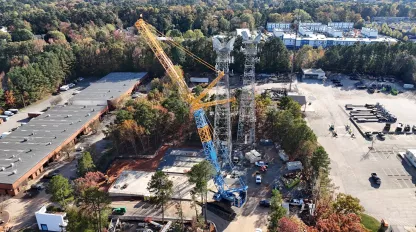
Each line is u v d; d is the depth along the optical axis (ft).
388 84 564.30
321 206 257.96
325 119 441.68
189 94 308.19
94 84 554.87
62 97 543.39
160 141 395.75
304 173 323.98
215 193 299.17
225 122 363.15
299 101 471.21
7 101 495.82
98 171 322.75
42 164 338.13
